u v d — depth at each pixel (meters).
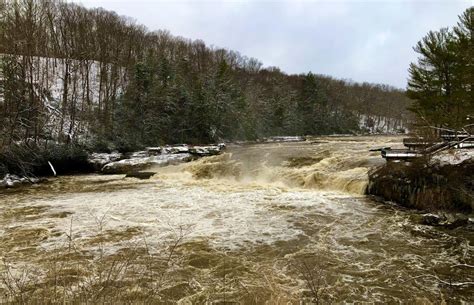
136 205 13.88
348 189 15.84
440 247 9.19
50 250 9.11
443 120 17.33
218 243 9.65
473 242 9.45
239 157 24.95
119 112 35.09
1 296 6.49
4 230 10.76
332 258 8.62
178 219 11.88
